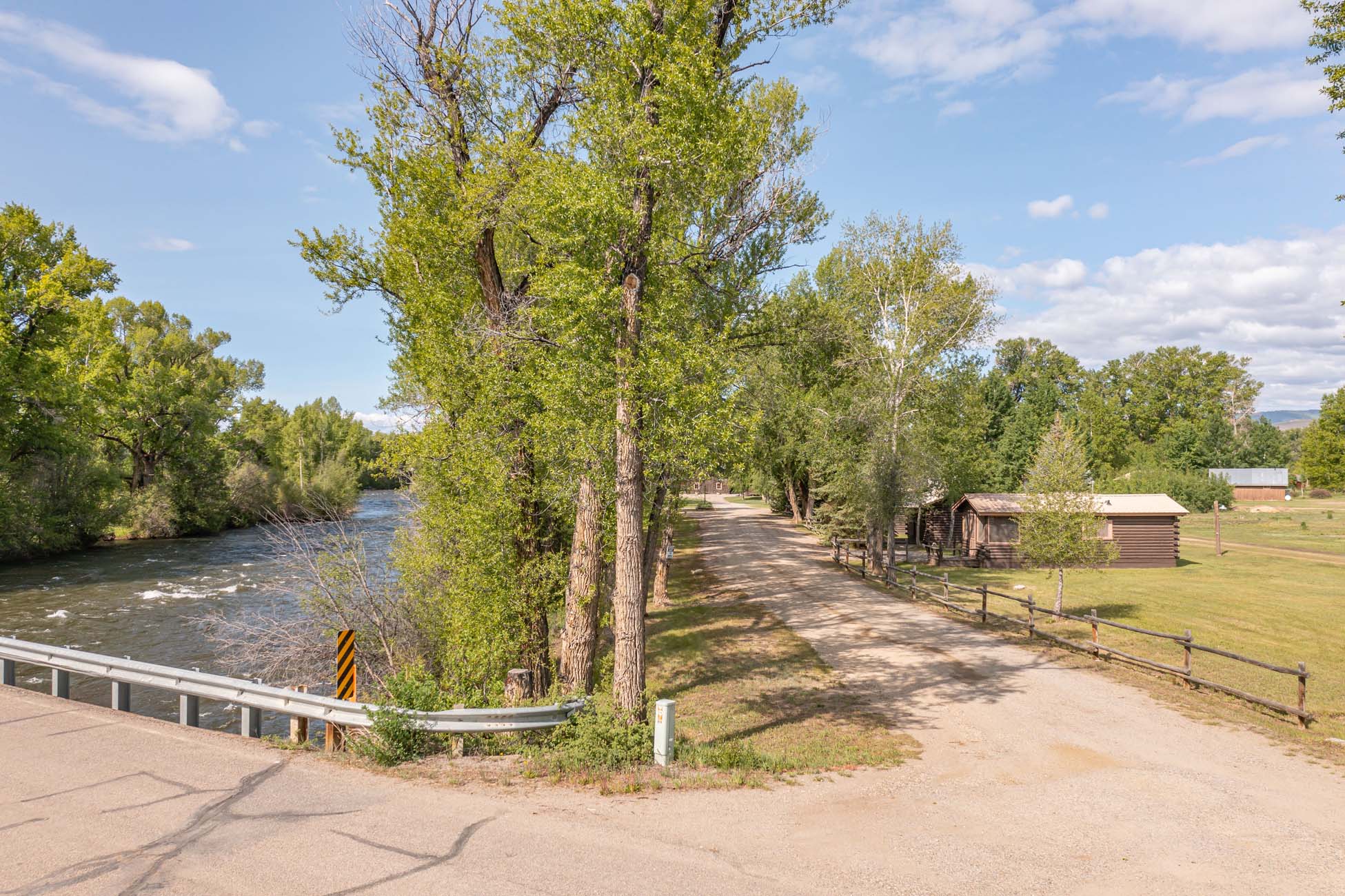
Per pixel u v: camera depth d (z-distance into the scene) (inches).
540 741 398.3
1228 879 249.3
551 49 503.8
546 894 221.5
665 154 411.5
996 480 2198.6
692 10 425.1
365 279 606.2
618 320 442.0
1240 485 3467.0
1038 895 233.9
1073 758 400.2
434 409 602.9
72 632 885.8
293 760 354.9
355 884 225.3
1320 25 574.2
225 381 2452.0
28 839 255.3
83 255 1563.7
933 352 1162.6
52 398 1528.1
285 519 627.2
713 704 551.8
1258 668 626.5
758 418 463.5
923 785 353.4
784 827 287.6
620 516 428.8
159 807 287.3
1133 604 984.9
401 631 598.9
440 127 571.8
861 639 770.8
